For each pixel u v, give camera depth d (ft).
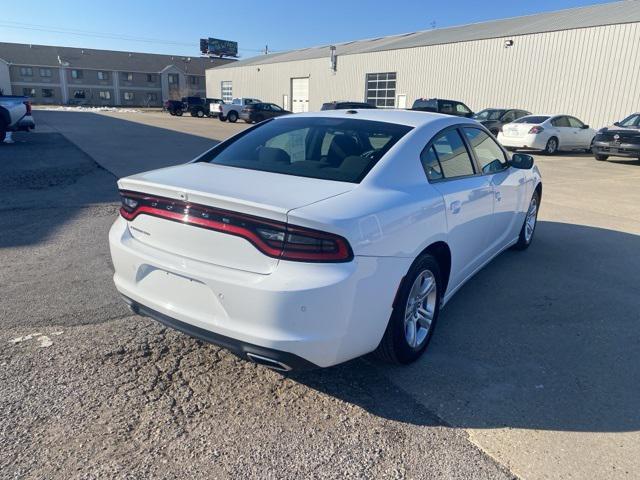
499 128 66.49
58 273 15.20
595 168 46.57
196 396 9.39
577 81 68.95
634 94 62.95
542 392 9.89
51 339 11.23
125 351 10.85
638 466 7.91
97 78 265.95
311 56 125.18
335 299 8.09
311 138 11.56
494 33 81.87
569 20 75.10
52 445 7.92
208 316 8.68
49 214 22.27
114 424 8.48
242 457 7.85
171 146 53.11
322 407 9.20
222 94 173.27
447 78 88.38
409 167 10.66
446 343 11.79
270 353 8.15
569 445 8.36
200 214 8.72
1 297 13.33
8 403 8.89
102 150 47.16
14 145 49.70
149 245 9.61
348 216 8.36
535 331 12.51
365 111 13.23
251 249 8.29
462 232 12.16
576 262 17.97
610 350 11.66
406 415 9.04
